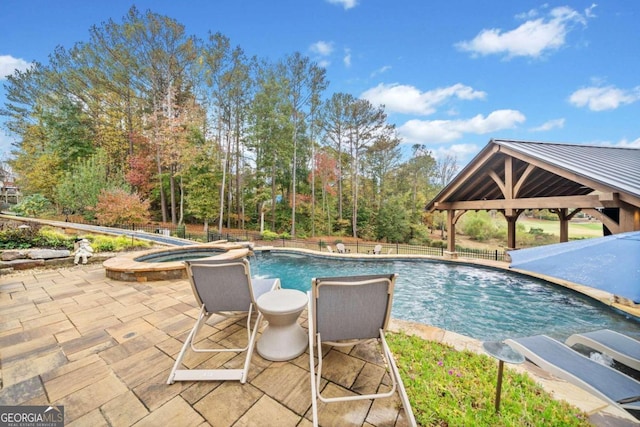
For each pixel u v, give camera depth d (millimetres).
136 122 18875
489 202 8125
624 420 1698
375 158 23500
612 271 1686
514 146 6992
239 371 2045
